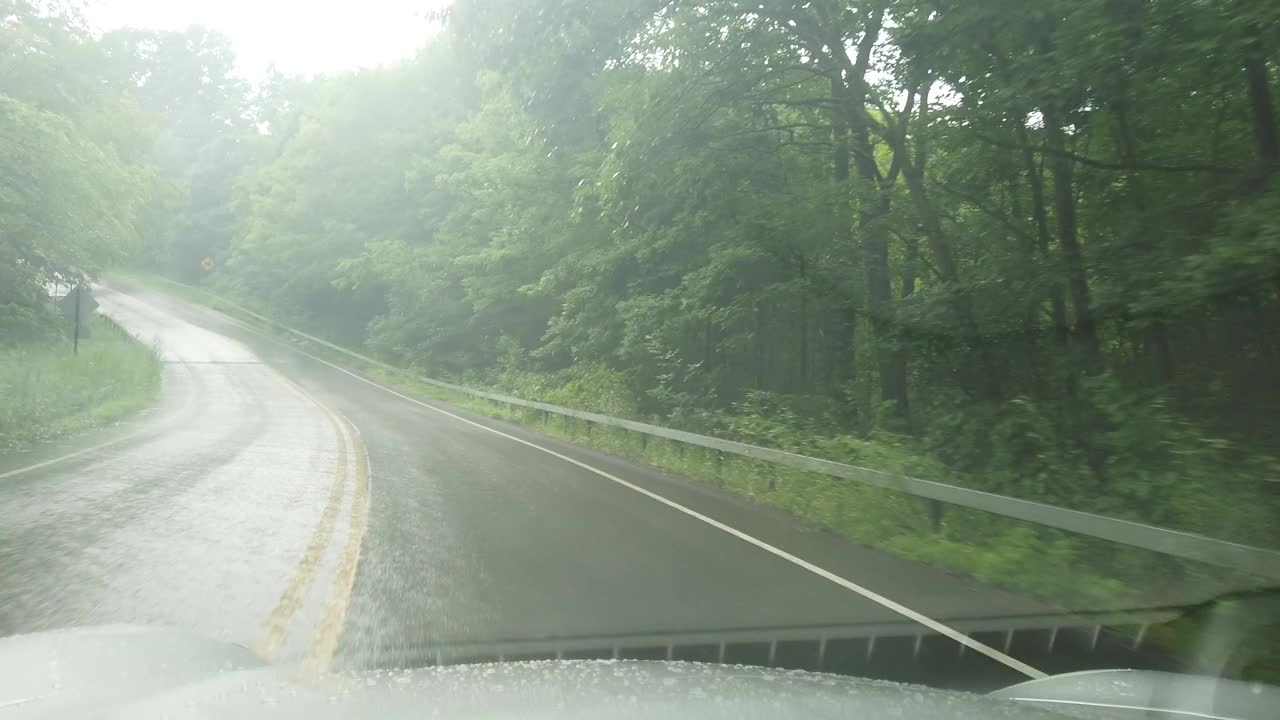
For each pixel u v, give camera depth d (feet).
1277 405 36.58
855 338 61.87
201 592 21.68
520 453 56.80
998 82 37.91
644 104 52.49
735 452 45.85
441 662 16.99
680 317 68.54
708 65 52.19
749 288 60.64
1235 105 38.11
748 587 23.73
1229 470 31.32
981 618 21.38
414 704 9.20
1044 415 41.14
